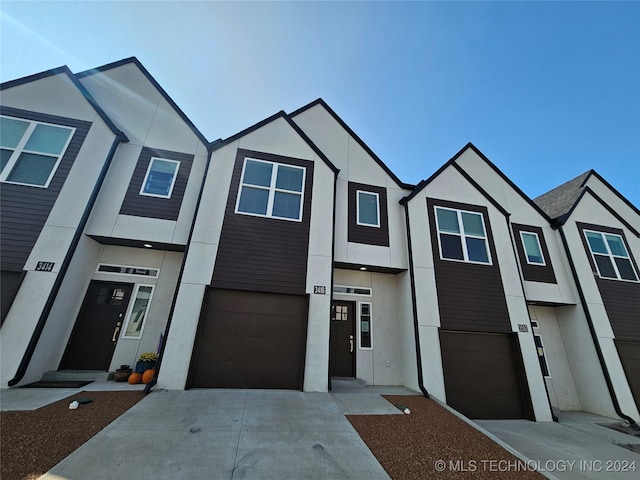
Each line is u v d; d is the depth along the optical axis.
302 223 6.74
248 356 5.55
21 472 2.35
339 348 7.26
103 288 6.40
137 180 6.73
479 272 7.45
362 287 7.85
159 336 6.33
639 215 10.51
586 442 5.10
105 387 4.99
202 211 6.27
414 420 4.53
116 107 7.25
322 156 7.53
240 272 6.00
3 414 3.52
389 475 2.83
